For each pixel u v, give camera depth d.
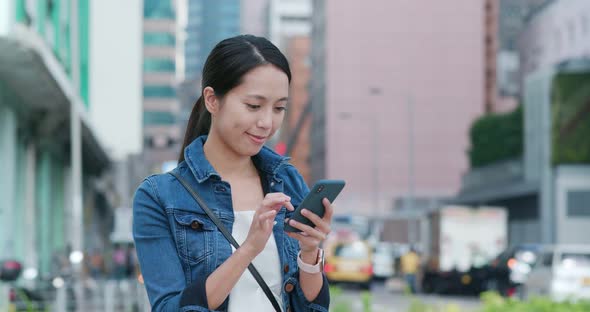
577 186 43.50
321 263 3.02
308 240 2.91
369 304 10.45
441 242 34.06
